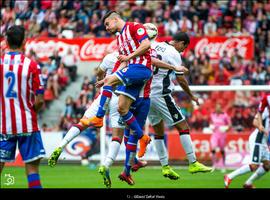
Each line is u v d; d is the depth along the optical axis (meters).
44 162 38.91
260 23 51.44
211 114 37.59
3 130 17.77
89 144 38.44
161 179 29.45
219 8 51.56
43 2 52.22
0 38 45.47
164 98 23.97
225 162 37.56
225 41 46.28
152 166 37.69
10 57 17.81
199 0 51.97
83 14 51.16
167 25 50.03
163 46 23.77
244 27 51.25
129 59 20.30
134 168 24.00
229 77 45.38
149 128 38.22
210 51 46.31
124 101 20.98
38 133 18.05
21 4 52.56
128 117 21.19
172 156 37.78
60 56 45.06
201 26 50.47
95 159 38.34
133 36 20.56
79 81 44.94
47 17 51.31
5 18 52.03
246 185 26.05
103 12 51.41
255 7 52.12
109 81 20.55
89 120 21.48
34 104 17.92
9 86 17.70
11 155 18.08
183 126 24.38
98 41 44.69
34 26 50.91
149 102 22.61
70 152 38.66
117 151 21.95
